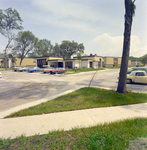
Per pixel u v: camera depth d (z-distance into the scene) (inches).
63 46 2603.3
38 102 244.2
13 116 175.6
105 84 475.2
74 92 321.7
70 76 814.5
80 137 120.6
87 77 745.6
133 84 455.8
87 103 228.4
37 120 161.3
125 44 289.4
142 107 207.9
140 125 141.4
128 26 284.2
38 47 2050.9
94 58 1752.0
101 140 114.9
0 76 743.1
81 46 2566.4
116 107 208.7
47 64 1674.5
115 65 2357.3
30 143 112.7
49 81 585.3
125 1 287.0
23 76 823.7
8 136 124.7
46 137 121.3
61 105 220.7
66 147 106.7
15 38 1775.3
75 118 166.4
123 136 120.2
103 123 150.6
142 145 104.9
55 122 154.9
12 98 284.5
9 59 2231.8
